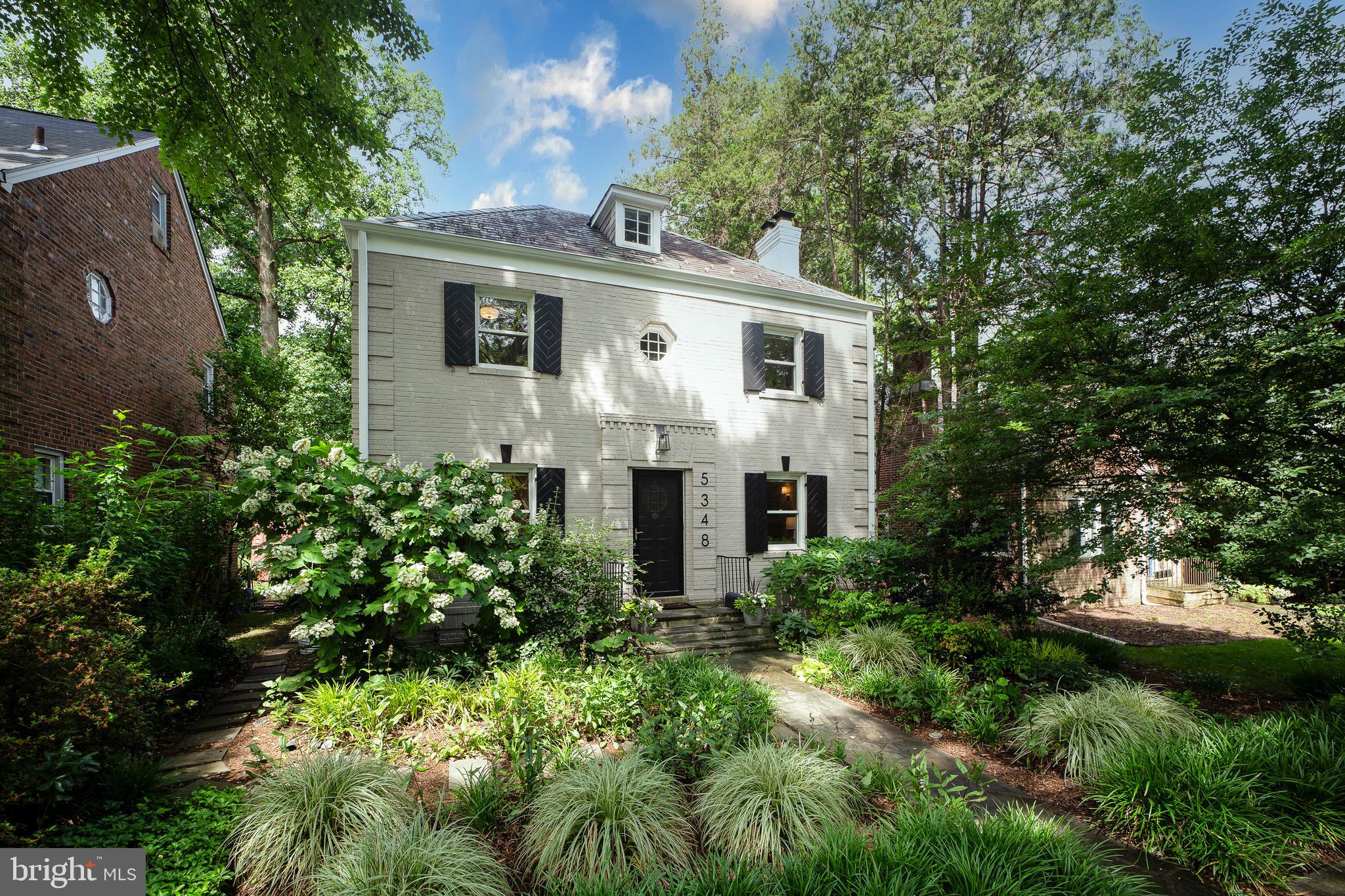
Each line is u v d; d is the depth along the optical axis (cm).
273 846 310
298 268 1684
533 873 320
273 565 546
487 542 630
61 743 322
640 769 388
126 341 918
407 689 510
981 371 740
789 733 527
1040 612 838
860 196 1642
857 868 286
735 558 1010
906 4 1408
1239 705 647
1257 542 600
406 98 1761
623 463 927
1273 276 534
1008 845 302
